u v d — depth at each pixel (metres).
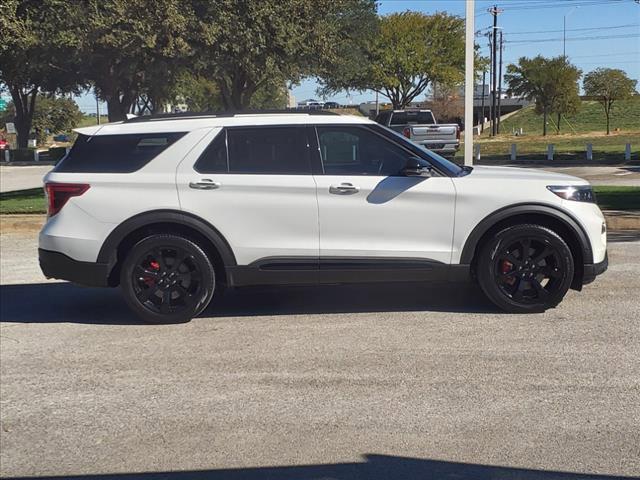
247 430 4.55
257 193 6.62
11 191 21.14
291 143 6.75
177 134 6.77
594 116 69.25
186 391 5.20
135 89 26.36
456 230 6.64
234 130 6.77
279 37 15.00
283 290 8.09
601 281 8.07
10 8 13.50
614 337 6.09
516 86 53.75
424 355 5.78
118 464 4.18
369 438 4.38
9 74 26.42
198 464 4.14
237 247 6.66
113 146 6.80
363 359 5.73
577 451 4.14
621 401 4.79
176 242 6.69
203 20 14.58
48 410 4.95
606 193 15.56
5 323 7.11
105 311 7.48
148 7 13.51
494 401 4.85
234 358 5.85
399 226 6.63
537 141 46.41
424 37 49.44
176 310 6.80
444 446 4.25
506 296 6.78
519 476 3.88
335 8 16.67
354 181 6.61
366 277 6.70
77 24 13.85
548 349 5.83
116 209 6.64
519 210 6.61
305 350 5.99
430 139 25.27
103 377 5.53
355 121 6.80
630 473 3.88
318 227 6.64
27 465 4.20
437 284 8.15
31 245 11.62
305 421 4.64
